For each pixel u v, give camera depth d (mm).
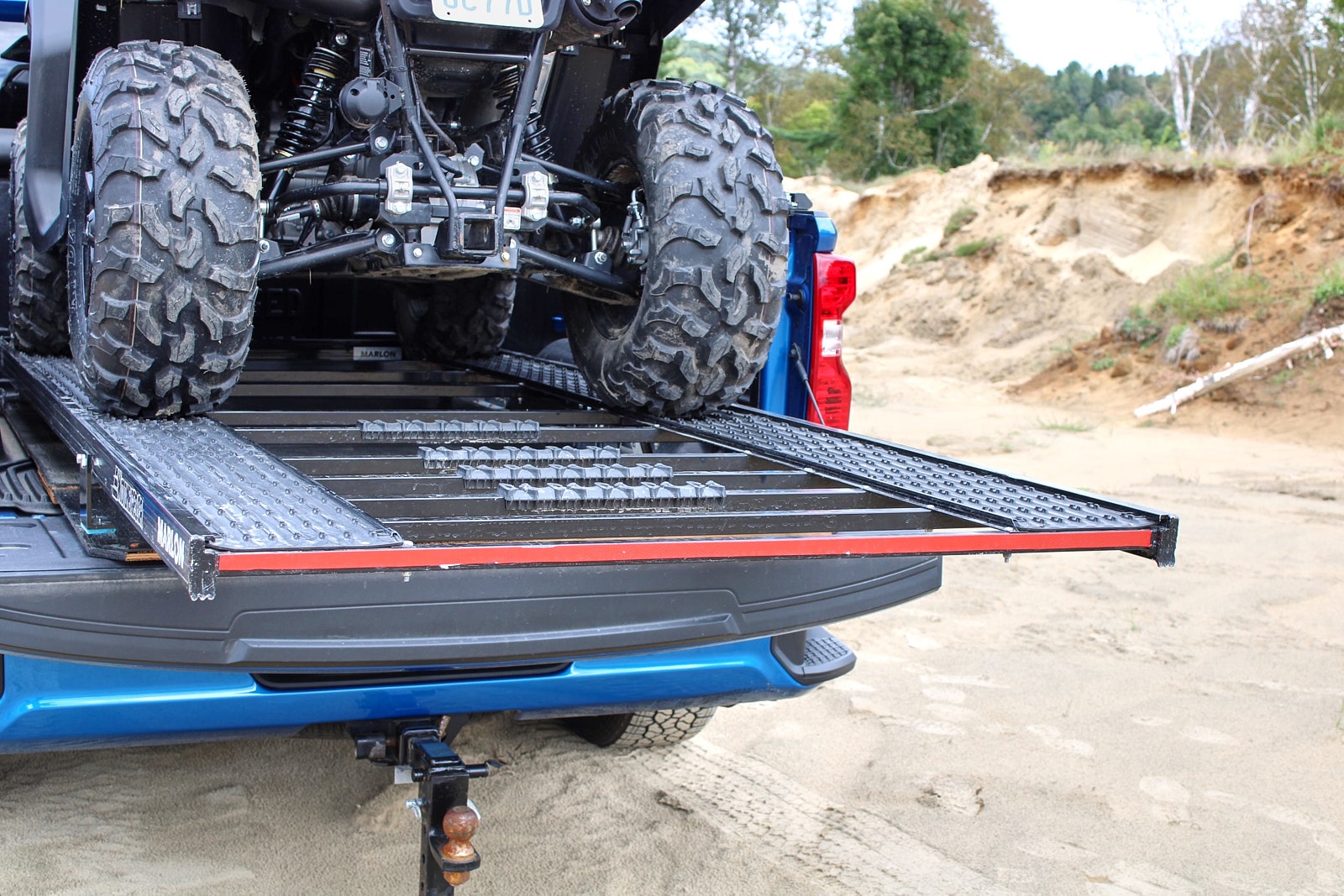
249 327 2922
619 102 3496
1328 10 38281
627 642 2395
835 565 2654
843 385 3867
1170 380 13094
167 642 2100
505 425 3152
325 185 3203
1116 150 19047
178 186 2746
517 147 3295
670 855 3158
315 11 3252
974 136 50188
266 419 3186
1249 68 41750
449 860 2273
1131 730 4195
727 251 3205
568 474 2672
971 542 2273
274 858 3037
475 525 2221
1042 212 19141
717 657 2881
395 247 3246
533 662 2383
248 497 2203
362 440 2990
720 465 3059
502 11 3148
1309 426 11250
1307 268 13812
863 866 3146
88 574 2055
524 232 3463
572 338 3855
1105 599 5844
